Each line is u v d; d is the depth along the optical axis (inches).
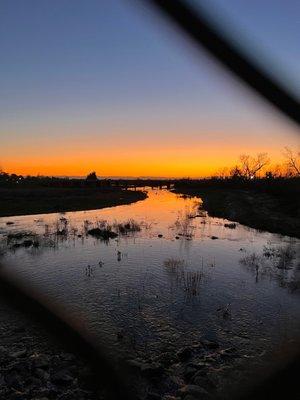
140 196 2716.5
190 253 736.3
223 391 260.4
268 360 304.8
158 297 461.7
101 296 461.1
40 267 606.9
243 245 835.4
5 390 261.4
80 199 2218.3
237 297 466.0
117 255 708.0
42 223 1214.3
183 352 317.7
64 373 279.6
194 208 1803.6
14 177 4638.3
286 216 1300.4
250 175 3395.7
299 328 371.2
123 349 322.7
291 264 644.7
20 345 326.6
